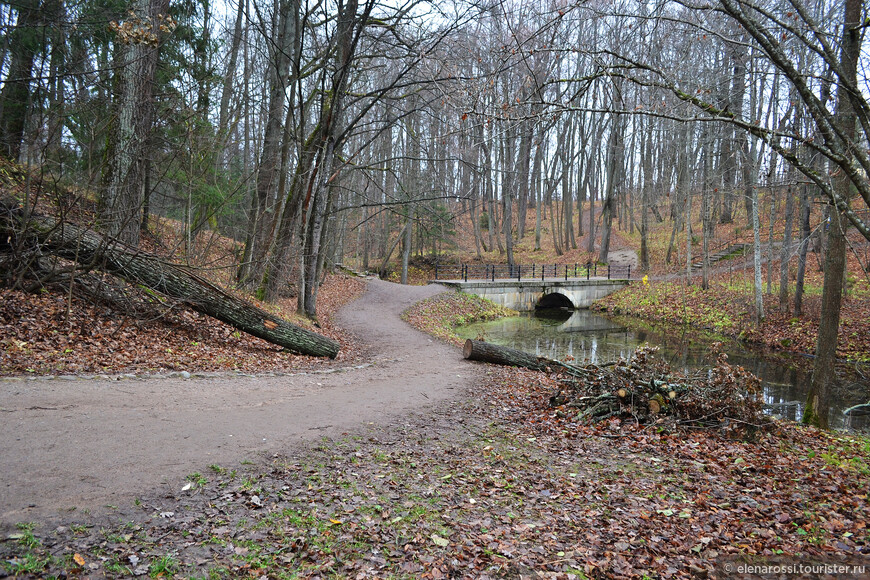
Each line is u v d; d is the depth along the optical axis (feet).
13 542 10.41
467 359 43.42
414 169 89.71
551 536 13.83
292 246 56.24
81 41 41.42
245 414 21.36
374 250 151.23
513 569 12.02
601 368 29.22
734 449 22.36
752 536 14.25
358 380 32.35
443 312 81.20
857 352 56.54
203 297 34.50
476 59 23.84
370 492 15.42
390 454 18.93
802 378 50.06
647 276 110.73
